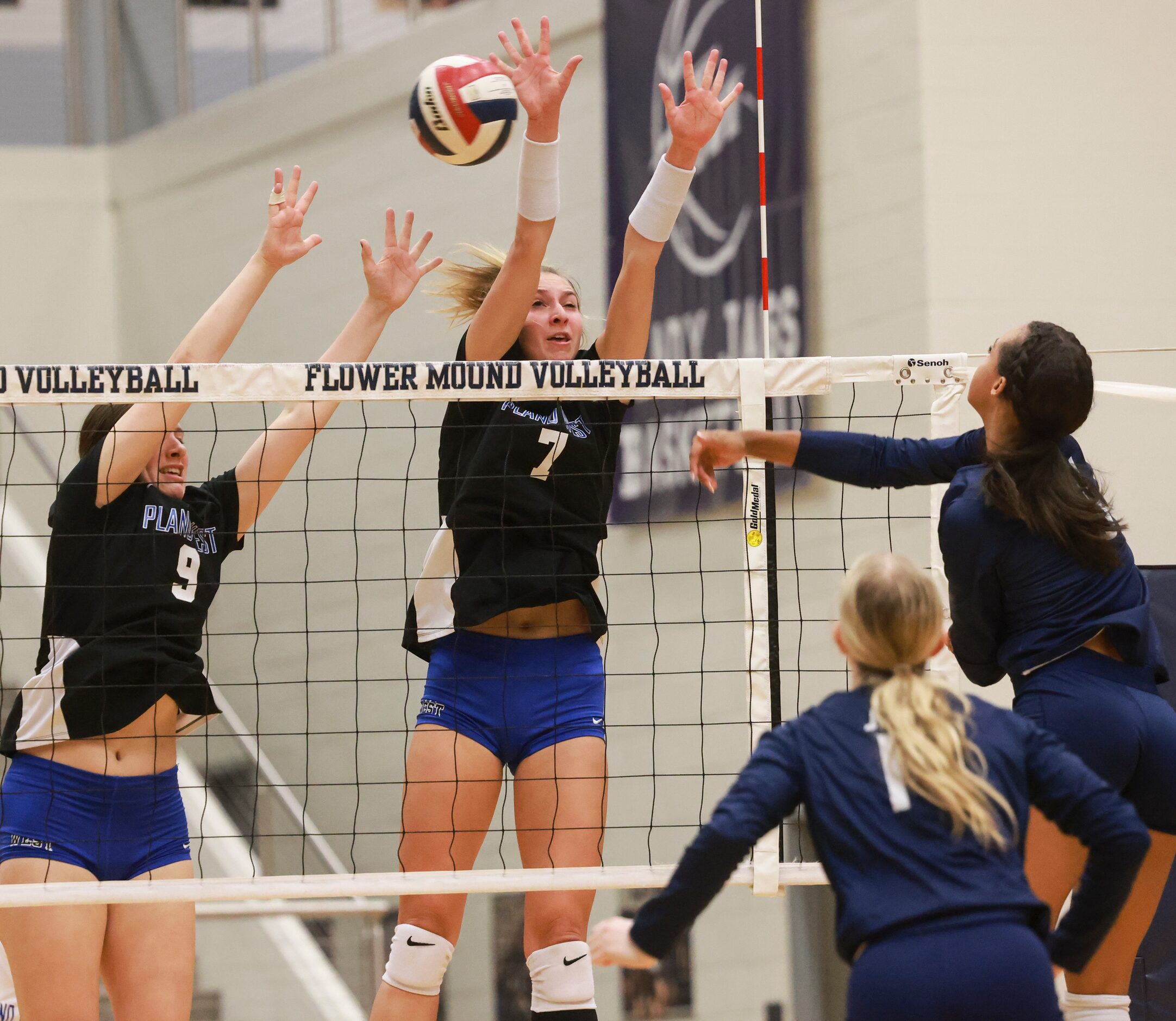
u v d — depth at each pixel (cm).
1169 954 1528
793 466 1245
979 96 2773
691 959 3222
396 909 3108
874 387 2841
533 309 1383
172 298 4162
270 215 1395
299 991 2794
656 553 3136
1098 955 1189
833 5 2914
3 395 1272
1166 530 2642
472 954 3459
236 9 4100
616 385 1298
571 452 1329
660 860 3131
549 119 1264
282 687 3775
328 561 3694
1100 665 1118
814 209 2934
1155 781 1103
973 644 1174
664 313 3153
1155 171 2784
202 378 1286
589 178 3353
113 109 4338
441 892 1210
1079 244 2769
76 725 1244
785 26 2953
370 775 3612
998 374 1150
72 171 4306
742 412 1318
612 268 3212
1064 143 2780
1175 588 1608
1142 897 1169
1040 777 903
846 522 2842
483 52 3534
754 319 2966
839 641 966
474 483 1316
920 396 2811
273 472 1391
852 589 940
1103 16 2802
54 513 1294
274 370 1291
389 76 3703
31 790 1241
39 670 1291
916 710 899
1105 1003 1188
